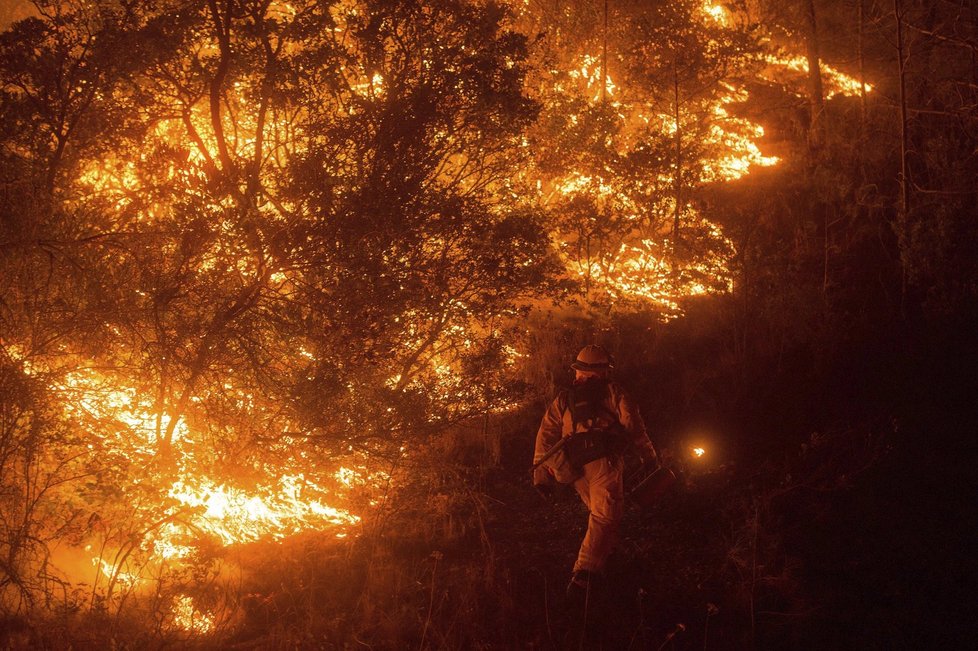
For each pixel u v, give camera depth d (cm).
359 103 618
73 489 485
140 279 493
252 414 545
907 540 515
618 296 1005
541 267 680
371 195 550
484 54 648
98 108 591
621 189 1048
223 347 516
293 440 556
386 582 486
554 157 993
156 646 400
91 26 613
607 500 479
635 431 490
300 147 636
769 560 500
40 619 407
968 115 1104
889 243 1088
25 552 431
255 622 448
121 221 525
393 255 577
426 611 462
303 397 533
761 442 672
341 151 573
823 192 1143
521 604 475
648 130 1166
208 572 483
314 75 621
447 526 578
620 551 539
